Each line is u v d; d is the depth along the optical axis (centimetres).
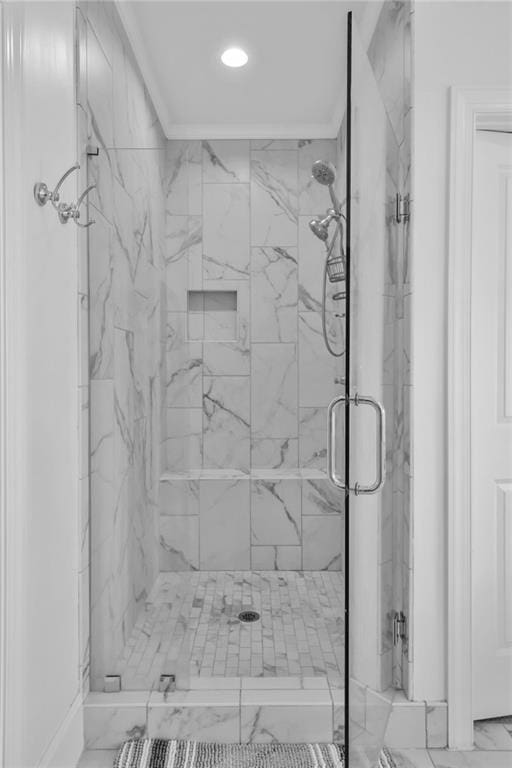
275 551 327
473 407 196
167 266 226
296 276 352
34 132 150
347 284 131
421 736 180
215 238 354
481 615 195
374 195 159
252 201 354
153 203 215
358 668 145
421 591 182
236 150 354
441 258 183
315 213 353
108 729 179
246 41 259
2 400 133
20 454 137
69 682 172
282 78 293
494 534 196
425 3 182
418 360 183
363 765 147
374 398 163
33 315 148
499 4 182
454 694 180
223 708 180
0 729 131
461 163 181
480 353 197
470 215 181
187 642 196
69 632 173
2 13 132
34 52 150
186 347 220
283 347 353
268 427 352
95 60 202
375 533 167
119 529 194
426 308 183
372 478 165
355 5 232
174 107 324
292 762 170
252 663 215
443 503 183
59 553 166
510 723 194
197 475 335
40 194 150
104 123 212
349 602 136
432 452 183
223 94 309
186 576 197
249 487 326
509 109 181
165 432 215
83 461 185
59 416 167
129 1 231
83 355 187
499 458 197
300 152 354
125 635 191
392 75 205
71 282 177
